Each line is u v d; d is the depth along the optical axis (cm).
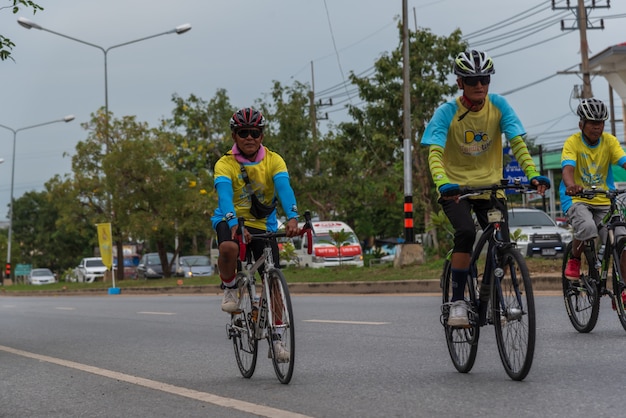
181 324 1325
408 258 2308
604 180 862
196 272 4222
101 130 4006
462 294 646
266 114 4222
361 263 3241
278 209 4156
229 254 675
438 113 646
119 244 4344
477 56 625
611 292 828
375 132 3319
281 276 652
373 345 883
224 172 677
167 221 3900
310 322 1191
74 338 1175
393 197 3850
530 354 580
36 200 8956
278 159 687
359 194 4334
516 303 592
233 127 677
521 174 2139
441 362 735
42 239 8644
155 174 3872
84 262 5241
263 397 613
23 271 6812
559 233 2077
